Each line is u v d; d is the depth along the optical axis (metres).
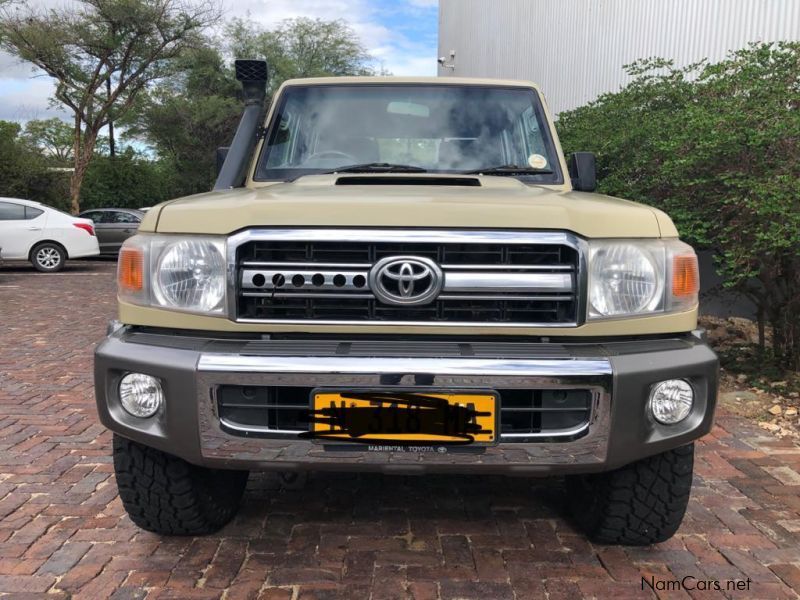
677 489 2.64
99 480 3.52
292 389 2.27
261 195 2.54
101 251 17.25
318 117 3.61
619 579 2.64
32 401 4.87
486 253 2.29
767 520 3.13
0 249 12.86
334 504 3.27
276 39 35.12
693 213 4.97
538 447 2.24
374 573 2.67
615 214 2.36
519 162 3.50
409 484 3.51
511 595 2.53
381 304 2.28
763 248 4.53
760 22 7.56
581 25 12.45
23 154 22.45
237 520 3.10
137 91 24.45
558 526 3.07
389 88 3.69
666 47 9.40
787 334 5.30
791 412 4.56
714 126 4.71
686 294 2.39
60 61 22.33
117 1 22.19
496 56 18.73
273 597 2.50
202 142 30.97
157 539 2.92
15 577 2.62
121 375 2.36
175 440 2.29
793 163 4.46
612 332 2.31
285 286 2.27
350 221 2.25
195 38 23.92
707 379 2.34
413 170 3.40
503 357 2.19
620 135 6.12
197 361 2.22
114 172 26.92
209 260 2.30
